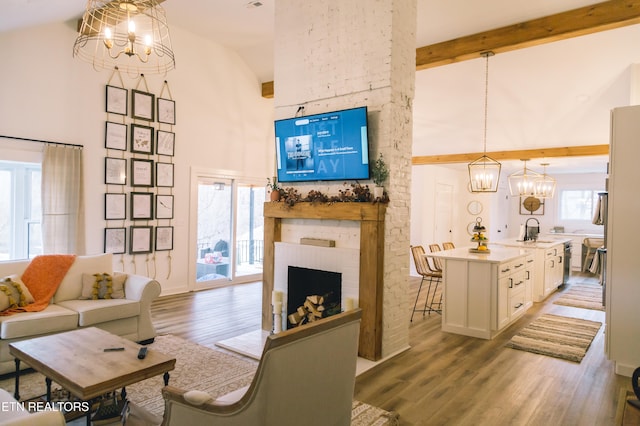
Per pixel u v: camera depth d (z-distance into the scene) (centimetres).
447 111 704
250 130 746
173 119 629
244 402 168
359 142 389
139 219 593
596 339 454
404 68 399
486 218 1073
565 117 657
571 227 1151
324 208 411
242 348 399
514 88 601
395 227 398
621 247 352
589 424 272
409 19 404
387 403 297
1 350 324
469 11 447
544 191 857
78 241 518
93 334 304
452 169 1072
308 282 432
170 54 416
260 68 735
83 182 525
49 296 390
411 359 388
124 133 573
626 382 339
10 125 469
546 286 674
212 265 703
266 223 470
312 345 185
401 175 403
